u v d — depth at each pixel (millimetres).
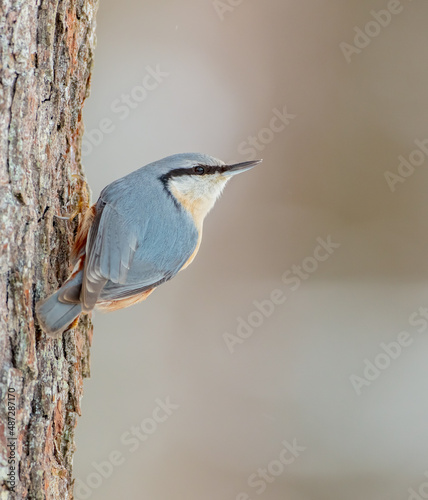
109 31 12836
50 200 5672
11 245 4957
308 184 13523
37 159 5355
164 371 11352
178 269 6754
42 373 5328
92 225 5977
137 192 6422
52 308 5172
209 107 12922
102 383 10938
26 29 5090
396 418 11250
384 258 13289
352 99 13703
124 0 13133
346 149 13594
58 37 5793
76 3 6184
